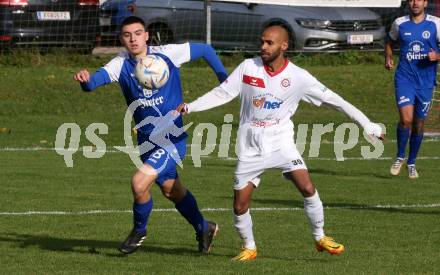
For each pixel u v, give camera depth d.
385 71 58.06
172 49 21.09
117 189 30.78
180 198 21.17
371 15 59.50
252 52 57.31
